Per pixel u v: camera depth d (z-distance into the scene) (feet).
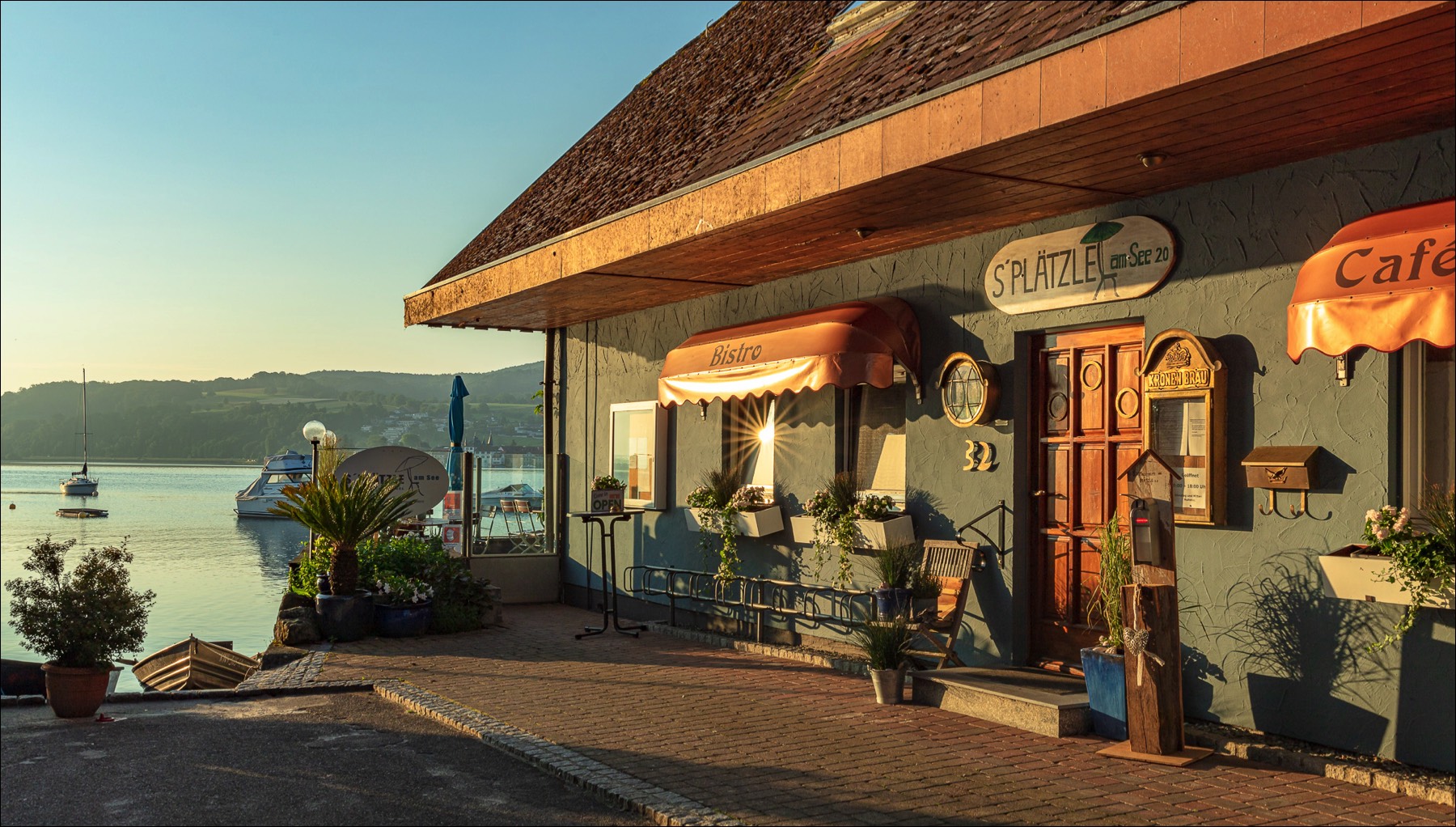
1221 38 16.72
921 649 30.53
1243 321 22.95
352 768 22.33
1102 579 24.40
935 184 23.77
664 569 41.98
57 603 27.37
